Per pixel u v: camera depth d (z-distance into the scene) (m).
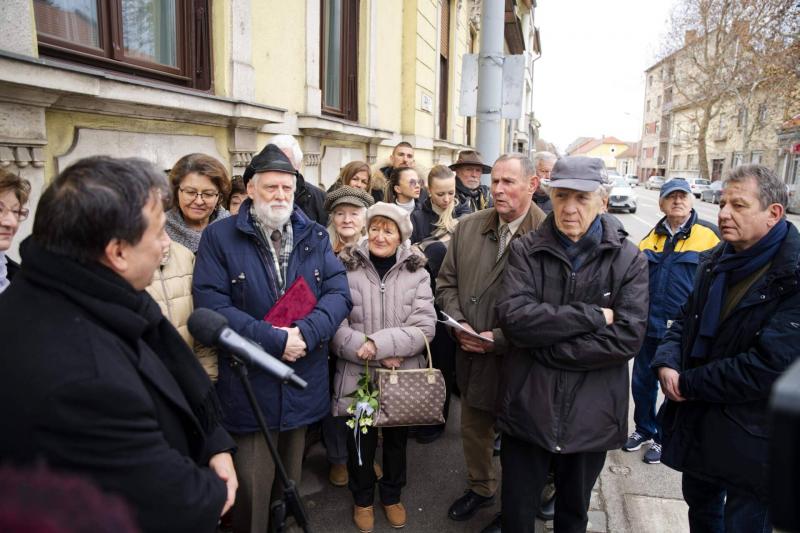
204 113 3.23
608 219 2.10
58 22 2.51
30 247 1.06
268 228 2.12
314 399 2.16
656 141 58.56
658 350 2.13
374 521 2.56
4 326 1.00
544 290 2.02
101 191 1.04
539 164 4.95
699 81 33.25
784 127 25.83
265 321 2.00
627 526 2.55
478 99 5.06
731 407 1.78
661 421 2.08
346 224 2.96
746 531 1.80
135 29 3.01
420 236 3.54
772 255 1.75
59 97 2.29
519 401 1.98
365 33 6.03
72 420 0.94
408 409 2.29
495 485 2.63
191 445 1.29
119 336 1.10
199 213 2.39
